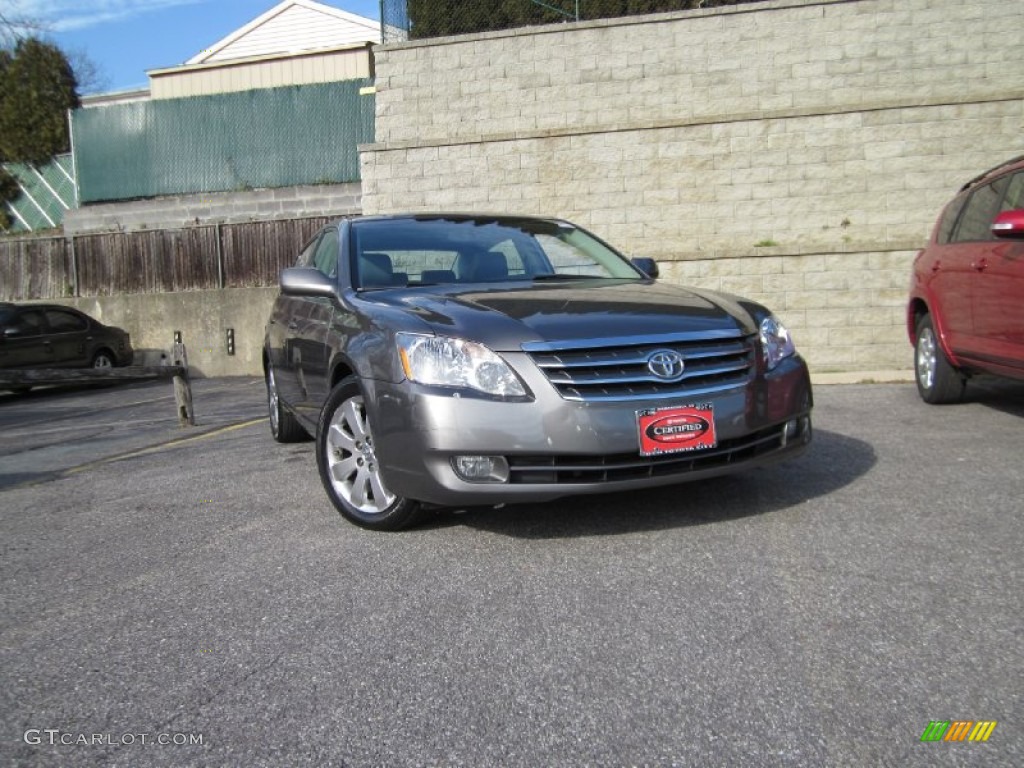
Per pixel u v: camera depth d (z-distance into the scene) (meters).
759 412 3.89
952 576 3.20
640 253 11.09
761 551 3.54
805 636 2.76
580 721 2.32
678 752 2.16
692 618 2.93
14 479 6.16
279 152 17.66
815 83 10.84
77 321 15.43
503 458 3.58
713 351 3.87
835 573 3.27
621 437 3.58
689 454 3.73
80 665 2.83
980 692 2.38
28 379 6.95
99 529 4.50
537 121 11.41
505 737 2.27
